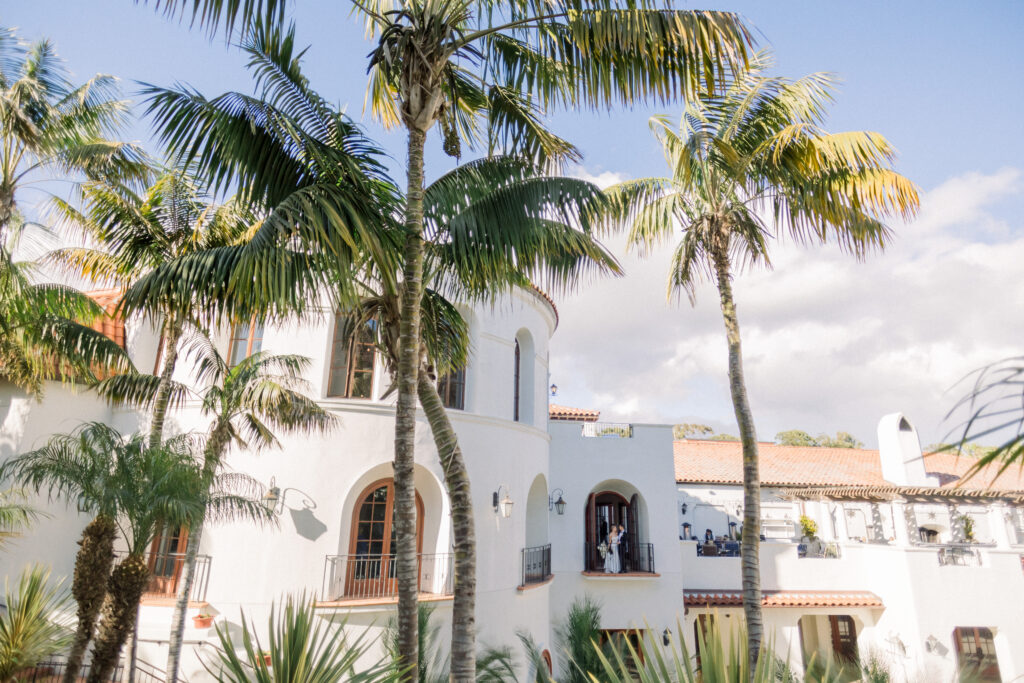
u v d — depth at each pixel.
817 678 4.74
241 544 13.84
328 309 15.40
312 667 4.80
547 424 21.42
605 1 7.03
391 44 8.12
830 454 31.56
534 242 8.36
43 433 14.68
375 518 15.35
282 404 12.02
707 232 12.94
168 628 12.70
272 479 14.19
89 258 12.66
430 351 9.95
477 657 13.63
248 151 7.35
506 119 9.44
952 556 22.08
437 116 8.27
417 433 15.51
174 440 10.36
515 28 8.27
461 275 8.31
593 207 8.55
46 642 10.26
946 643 20.72
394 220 8.14
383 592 14.76
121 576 8.97
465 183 8.88
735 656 3.65
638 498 23.27
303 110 7.96
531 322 20.14
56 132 12.35
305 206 6.48
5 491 13.30
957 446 1.74
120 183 11.53
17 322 12.04
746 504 11.77
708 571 23.41
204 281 6.40
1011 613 21.22
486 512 16.16
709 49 6.80
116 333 16.86
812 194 11.47
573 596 21.50
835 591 23.45
